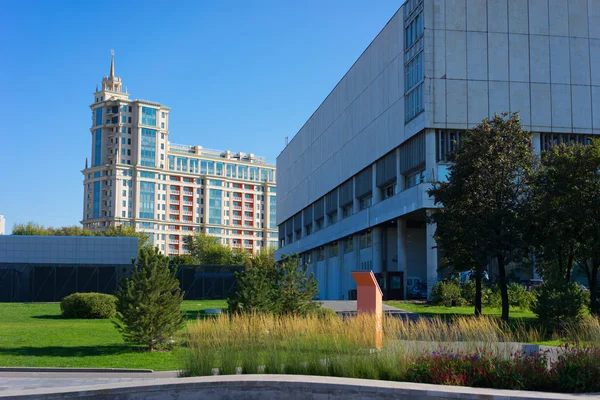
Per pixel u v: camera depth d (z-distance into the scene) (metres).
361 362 12.81
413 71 51.31
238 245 186.25
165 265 19.86
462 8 49.53
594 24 50.56
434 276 48.25
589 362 12.14
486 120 33.34
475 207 32.03
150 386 11.03
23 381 14.40
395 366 12.62
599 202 29.86
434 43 49.00
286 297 23.17
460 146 34.25
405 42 53.12
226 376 11.65
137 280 19.39
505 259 34.78
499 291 41.28
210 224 180.00
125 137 167.62
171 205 173.25
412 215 52.56
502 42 49.56
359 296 18.30
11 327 26.59
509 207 31.70
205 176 180.75
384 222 57.22
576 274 49.69
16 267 52.69
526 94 49.22
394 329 14.80
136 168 166.12
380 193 60.56
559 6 50.31
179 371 13.99
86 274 53.69
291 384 11.02
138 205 165.88
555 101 49.41
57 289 53.06
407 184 54.28
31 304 45.22
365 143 63.19
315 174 83.94
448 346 13.66
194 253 145.00
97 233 118.56
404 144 53.72
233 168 189.88
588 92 49.88
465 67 49.00
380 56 59.16
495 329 15.09
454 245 32.75
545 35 49.97
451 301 43.28
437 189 34.41
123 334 19.89
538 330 23.83
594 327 15.86
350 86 68.81
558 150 33.41
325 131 79.19
